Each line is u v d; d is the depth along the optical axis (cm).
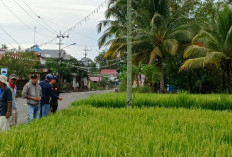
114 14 3075
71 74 5500
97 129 528
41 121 615
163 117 738
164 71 3108
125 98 1448
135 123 611
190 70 2877
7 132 468
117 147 356
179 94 1421
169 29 2752
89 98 1489
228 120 702
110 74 9856
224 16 2339
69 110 870
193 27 2641
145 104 1403
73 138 428
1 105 724
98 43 3316
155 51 2623
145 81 3206
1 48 3869
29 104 929
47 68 4394
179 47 2788
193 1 2681
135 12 2716
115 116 752
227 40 2302
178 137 437
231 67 2456
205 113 869
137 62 3056
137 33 2731
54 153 347
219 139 462
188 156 334
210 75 2830
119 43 2858
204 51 2344
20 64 3253
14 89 842
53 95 1063
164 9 2678
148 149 353
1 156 325
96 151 347
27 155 322
